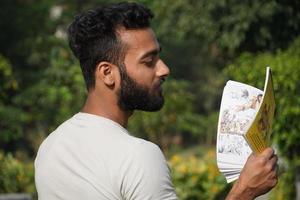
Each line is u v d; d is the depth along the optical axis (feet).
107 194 9.45
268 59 31.45
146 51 9.84
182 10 42.57
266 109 9.47
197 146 75.61
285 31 39.68
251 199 9.44
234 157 9.80
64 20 67.97
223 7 40.32
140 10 9.89
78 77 45.88
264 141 9.54
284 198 29.96
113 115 9.95
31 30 66.18
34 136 61.11
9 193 34.68
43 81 50.75
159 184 9.36
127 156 9.46
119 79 9.86
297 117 29.50
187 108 47.32
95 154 9.64
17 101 51.90
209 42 41.93
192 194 31.65
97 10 9.97
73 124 10.07
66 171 9.80
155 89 9.91
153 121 45.78
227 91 10.03
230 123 9.92
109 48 9.86
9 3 66.03
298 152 30.07
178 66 85.92
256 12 39.22
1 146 60.49
